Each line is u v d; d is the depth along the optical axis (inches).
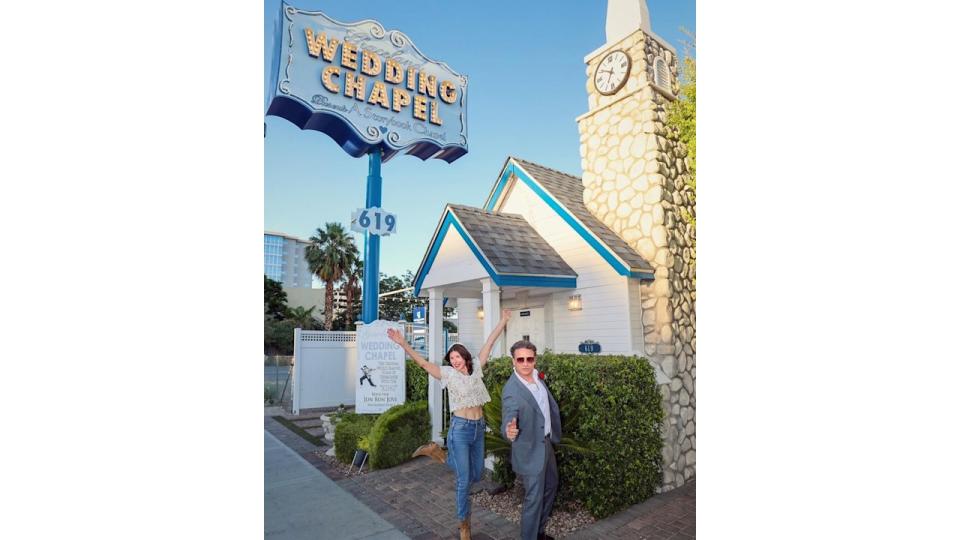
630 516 193.8
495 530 181.3
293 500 213.2
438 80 339.6
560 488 200.4
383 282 1977.1
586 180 314.3
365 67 304.7
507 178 358.9
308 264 1359.5
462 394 174.7
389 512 199.6
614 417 196.2
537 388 167.9
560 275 291.9
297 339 473.1
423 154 354.9
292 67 278.8
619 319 270.2
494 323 276.7
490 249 284.8
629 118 287.7
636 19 287.4
